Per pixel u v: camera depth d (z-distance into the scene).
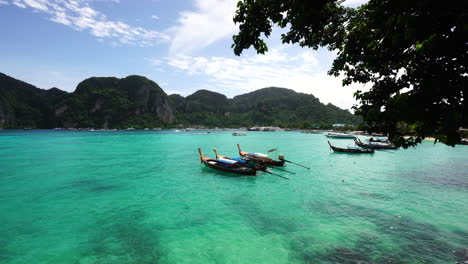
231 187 18.00
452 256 8.77
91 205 14.05
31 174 22.45
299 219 12.12
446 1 2.13
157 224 11.54
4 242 9.69
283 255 8.96
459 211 13.13
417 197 15.64
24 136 91.81
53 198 15.28
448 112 2.42
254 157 27.33
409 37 2.38
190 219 12.14
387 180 20.28
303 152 43.41
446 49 2.26
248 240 10.05
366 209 13.47
